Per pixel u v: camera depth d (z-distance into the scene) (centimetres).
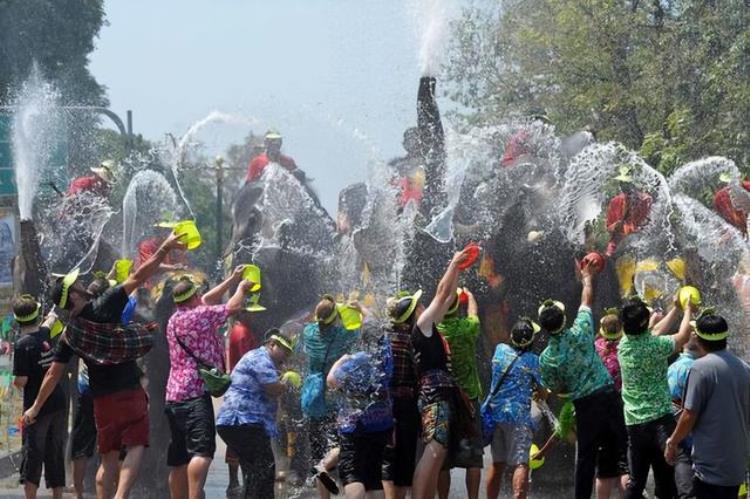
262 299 2477
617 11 4506
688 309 1784
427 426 1673
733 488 1593
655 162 4197
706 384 1588
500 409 1858
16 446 2594
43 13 6856
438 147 2272
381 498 1683
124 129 4188
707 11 4384
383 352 1695
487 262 2177
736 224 2764
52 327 2055
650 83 4397
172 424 1902
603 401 1762
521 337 1873
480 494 2119
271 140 2630
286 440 2205
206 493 2231
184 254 2481
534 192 2214
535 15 4606
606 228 2441
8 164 3086
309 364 1922
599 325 2181
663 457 1733
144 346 1852
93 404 2000
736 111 4156
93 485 2258
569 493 2102
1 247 2834
